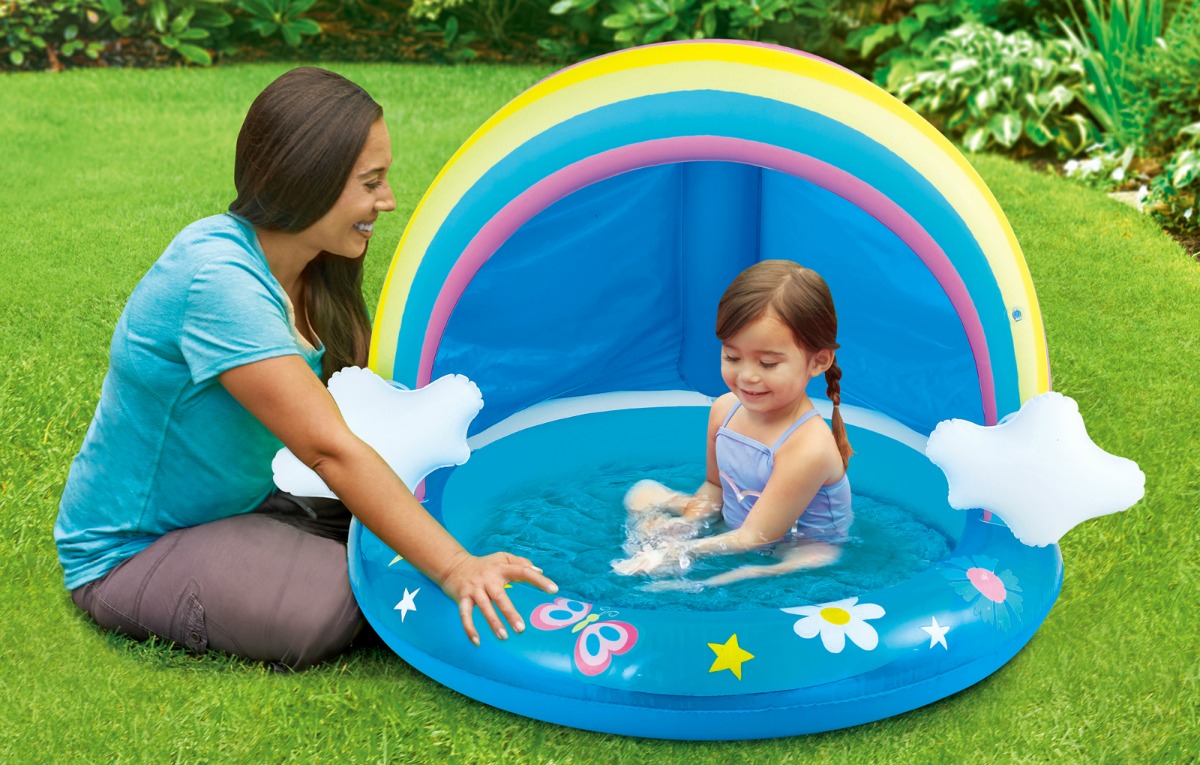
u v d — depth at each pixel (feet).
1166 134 21.47
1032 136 23.66
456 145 23.91
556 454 12.66
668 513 10.98
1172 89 21.16
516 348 13.25
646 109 9.43
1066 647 9.45
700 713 8.02
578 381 13.94
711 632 8.21
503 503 11.55
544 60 33.09
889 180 9.37
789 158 9.33
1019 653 9.36
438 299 10.02
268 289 8.96
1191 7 22.36
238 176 9.00
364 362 10.49
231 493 9.59
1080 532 11.33
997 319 9.57
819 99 9.37
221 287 8.65
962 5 26.37
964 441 9.19
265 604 9.08
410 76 30.17
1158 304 16.62
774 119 9.30
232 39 33.71
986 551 9.27
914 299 11.94
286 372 8.54
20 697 8.88
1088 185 21.76
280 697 8.83
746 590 9.53
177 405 9.16
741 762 8.12
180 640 9.32
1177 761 8.13
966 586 8.75
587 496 11.69
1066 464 8.95
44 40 31.86
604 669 8.14
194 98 28.19
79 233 19.10
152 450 9.35
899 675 8.20
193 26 32.91
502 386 13.19
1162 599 10.18
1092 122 24.04
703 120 9.36
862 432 12.64
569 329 13.62
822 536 10.48
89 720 8.60
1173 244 18.70
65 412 13.39
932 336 11.89
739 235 13.52
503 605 8.49
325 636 9.12
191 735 8.45
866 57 29.25
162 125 25.90
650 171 13.17
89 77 29.73
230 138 24.98
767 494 10.16
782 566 9.92
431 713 8.67
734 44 9.53
